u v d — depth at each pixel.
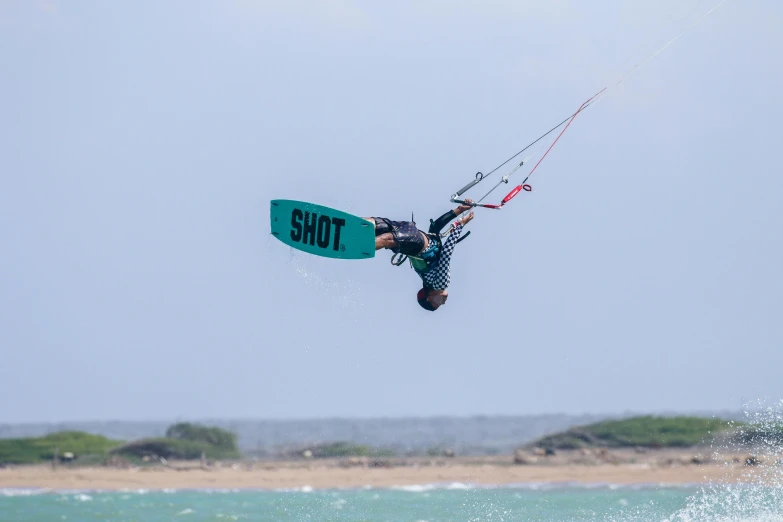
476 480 166.50
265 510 118.56
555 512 109.56
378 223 58.72
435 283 59.03
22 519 112.44
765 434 186.25
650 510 109.44
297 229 60.25
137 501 137.62
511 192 60.25
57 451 193.50
